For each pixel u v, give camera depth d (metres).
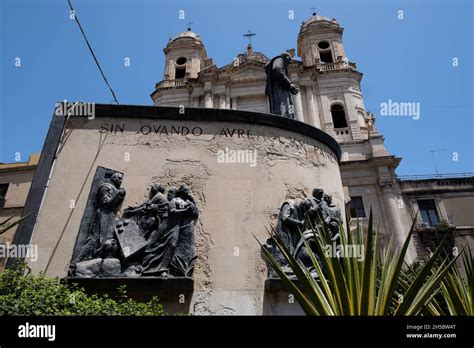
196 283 4.91
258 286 5.02
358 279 3.66
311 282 3.68
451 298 4.17
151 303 4.08
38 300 3.53
